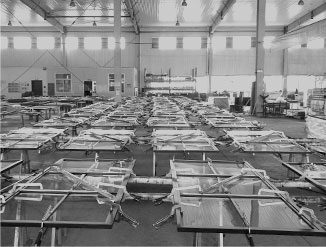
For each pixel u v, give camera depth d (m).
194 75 19.36
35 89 17.34
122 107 8.79
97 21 18.39
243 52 20.36
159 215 3.17
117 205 1.82
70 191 2.02
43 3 14.74
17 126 10.13
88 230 2.82
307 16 16.84
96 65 20.38
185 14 16.94
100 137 4.08
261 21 12.65
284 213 2.22
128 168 2.66
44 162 5.42
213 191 2.24
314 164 3.08
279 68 20.50
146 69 20.44
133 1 14.34
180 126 5.31
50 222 1.58
